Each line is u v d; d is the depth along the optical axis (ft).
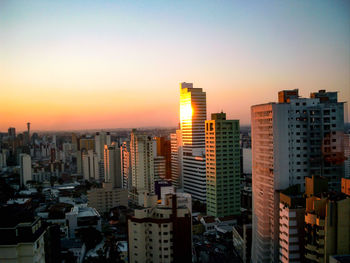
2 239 275.39
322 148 482.69
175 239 473.26
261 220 501.97
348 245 337.52
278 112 474.90
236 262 588.09
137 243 480.23
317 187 395.75
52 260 448.65
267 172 491.72
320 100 507.30
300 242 398.83
